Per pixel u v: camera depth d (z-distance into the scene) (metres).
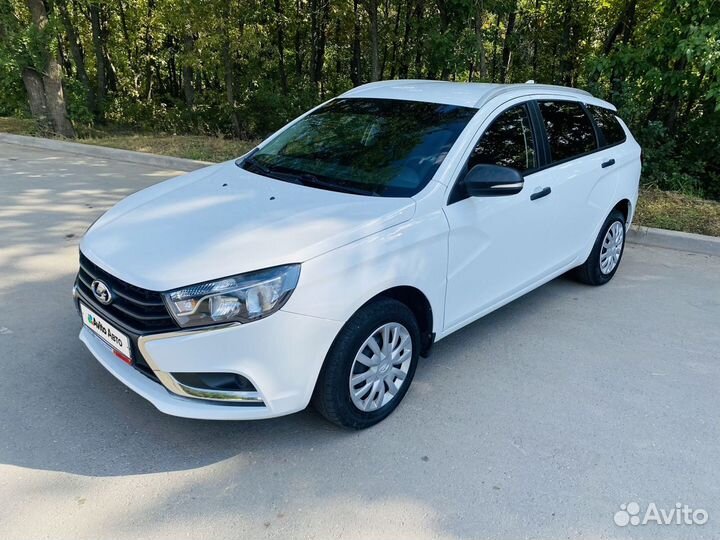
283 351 2.59
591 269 4.87
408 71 14.66
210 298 2.50
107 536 2.35
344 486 2.65
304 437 2.97
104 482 2.63
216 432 2.99
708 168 9.60
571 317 4.41
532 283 4.13
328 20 14.30
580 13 11.88
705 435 3.07
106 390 3.30
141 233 2.92
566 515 2.52
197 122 14.37
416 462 2.81
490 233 3.52
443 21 10.71
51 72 11.77
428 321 3.30
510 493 2.63
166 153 9.78
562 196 4.12
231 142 10.96
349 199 3.13
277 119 13.39
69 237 5.82
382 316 2.90
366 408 2.98
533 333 4.14
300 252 2.62
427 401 3.29
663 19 8.08
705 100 8.56
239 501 2.54
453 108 3.69
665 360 3.81
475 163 3.45
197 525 2.41
